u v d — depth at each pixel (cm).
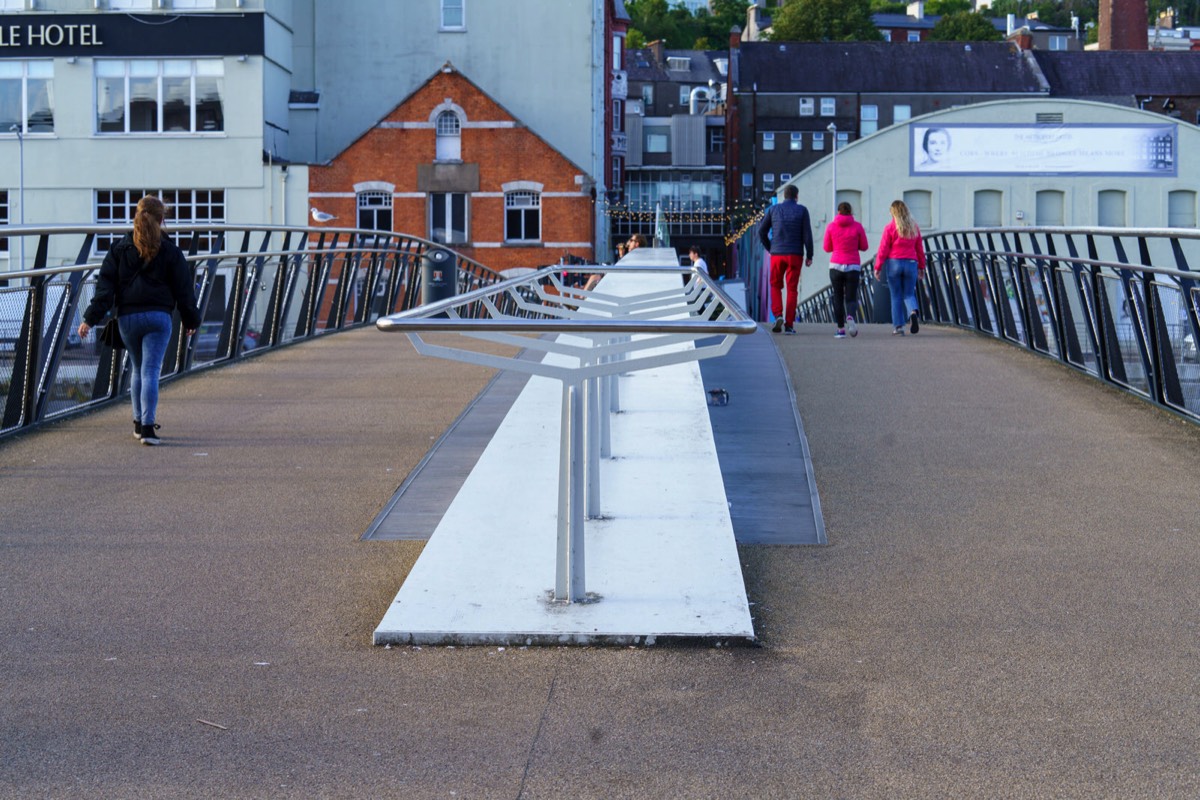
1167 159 5781
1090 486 830
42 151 4356
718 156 8725
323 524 758
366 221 4472
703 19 14138
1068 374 1253
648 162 8650
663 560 645
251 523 760
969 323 1806
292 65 4684
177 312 1316
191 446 971
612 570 632
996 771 446
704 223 7406
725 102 8544
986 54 7856
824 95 7675
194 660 553
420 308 556
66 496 821
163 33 4328
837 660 549
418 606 590
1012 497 806
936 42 7906
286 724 489
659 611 582
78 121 4356
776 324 1702
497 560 649
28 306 1032
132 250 962
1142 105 7694
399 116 4447
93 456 935
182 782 443
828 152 7681
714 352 561
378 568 677
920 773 446
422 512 782
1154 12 15125
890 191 5803
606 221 4984
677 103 9538
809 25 11212
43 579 658
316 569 675
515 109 4688
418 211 4466
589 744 471
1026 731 478
